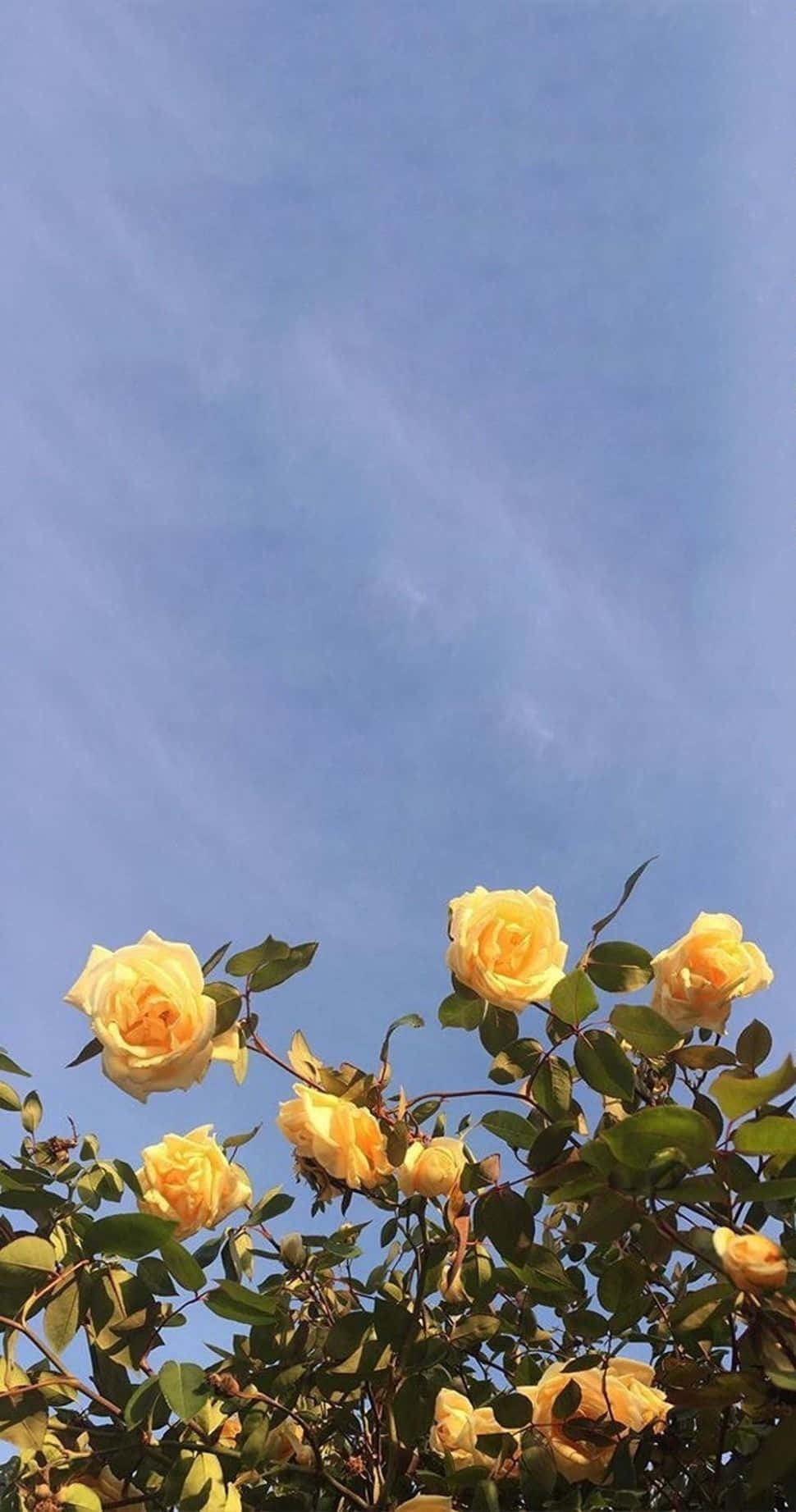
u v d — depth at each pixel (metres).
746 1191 1.04
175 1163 1.22
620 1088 1.14
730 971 1.16
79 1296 1.15
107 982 1.17
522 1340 1.33
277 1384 1.22
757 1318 1.01
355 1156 1.18
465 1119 1.36
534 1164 1.13
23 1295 1.13
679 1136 1.00
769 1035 1.17
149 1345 1.16
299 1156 1.28
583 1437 1.12
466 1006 1.22
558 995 1.14
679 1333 1.08
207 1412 1.18
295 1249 1.32
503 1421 1.15
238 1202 1.24
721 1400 1.09
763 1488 1.05
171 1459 1.17
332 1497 1.25
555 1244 1.44
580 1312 1.21
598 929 1.20
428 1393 1.20
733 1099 0.98
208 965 1.20
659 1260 1.08
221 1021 1.18
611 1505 1.14
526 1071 1.19
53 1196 1.18
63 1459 1.12
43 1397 1.11
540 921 1.19
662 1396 1.13
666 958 1.19
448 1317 1.34
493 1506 1.14
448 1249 1.22
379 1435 1.24
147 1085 1.15
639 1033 1.12
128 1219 1.11
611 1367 1.15
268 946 1.20
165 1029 1.16
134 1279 1.16
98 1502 1.08
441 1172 1.17
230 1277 1.32
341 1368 1.19
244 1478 1.21
